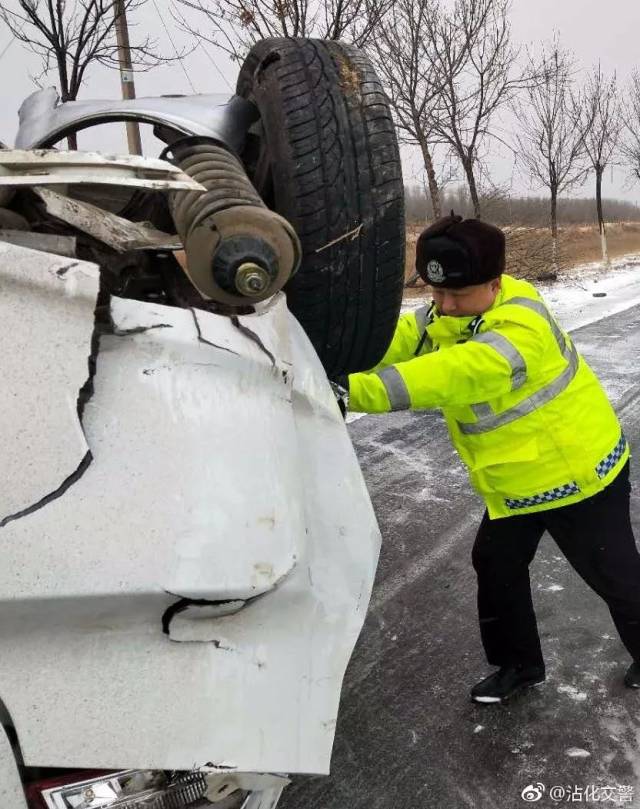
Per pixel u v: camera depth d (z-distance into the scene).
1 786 1.13
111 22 6.41
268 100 2.26
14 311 1.27
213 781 1.33
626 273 18.03
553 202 18.31
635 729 2.55
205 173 1.62
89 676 1.20
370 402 1.96
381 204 2.24
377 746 2.49
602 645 3.00
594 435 2.28
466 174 14.27
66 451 1.23
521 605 2.59
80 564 1.18
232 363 1.43
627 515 2.40
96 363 1.30
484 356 2.02
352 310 2.28
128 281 1.58
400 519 4.13
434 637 3.08
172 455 1.29
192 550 1.25
